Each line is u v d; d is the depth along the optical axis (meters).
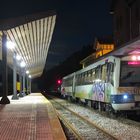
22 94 51.66
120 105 17.97
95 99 23.28
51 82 144.50
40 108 23.30
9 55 39.16
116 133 14.09
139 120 19.39
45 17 21.11
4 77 27.31
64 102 41.97
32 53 43.00
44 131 11.79
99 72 21.86
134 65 18.33
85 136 13.55
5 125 13.59
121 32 47.19
